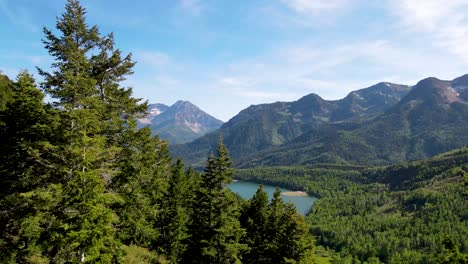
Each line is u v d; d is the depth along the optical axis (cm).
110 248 1644
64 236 1485
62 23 2138
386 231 15700
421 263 11512
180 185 4344
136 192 2259
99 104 2003
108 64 2408
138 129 2452
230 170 2850
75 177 1580
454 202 17475
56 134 1725
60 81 2006
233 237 2898
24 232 1759
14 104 2098
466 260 1301
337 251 14912
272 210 3681
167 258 3756
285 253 3316
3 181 1933
